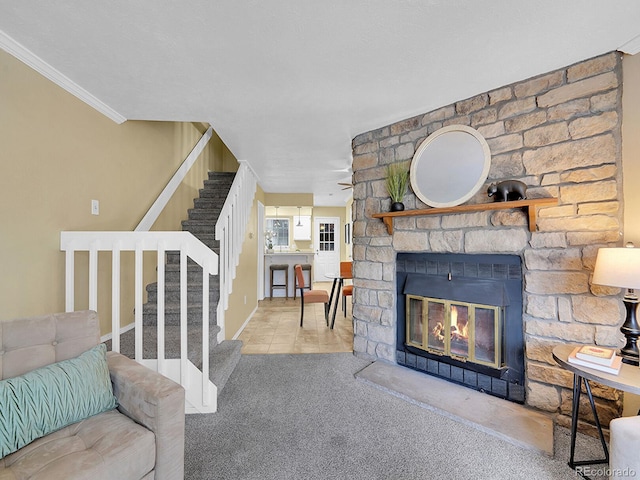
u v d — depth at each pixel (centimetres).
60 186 208
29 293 186
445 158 239
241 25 151
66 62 184
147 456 119
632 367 145
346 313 492
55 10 140
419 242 255
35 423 116
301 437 182
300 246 857
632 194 169
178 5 137
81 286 231
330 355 312
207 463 160
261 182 552
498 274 218
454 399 216
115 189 270
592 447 168
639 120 167
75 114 220
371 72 195
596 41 166
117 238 207
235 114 258
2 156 169
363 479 150
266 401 222
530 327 200
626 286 139
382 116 262
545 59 182
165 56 177
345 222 881
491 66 189
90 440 118
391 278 276
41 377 124
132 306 295
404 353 271
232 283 353
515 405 206
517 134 207
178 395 131
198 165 473
